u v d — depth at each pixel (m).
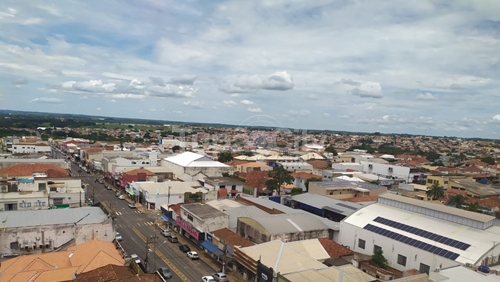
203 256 69.69
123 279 42.84
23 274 46.66
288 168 182.38
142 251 70.31
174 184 113.75
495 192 129.88
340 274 46.97
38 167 111.94
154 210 103.38
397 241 62.22
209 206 83.88
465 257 53.03
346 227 72.25
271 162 193.88
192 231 75.81
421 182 169.25
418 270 57.97
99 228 64.00
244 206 85.38
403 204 72.88
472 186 132.88
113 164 142.25
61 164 129.62
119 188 132.12
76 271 47.78
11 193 81.62
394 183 151.50
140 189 109.56
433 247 57.72
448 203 109.69
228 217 75.88
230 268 64.12
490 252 53.34
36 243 60.03
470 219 61.19
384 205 76.44
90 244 56.59
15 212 67.25
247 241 65.25
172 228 87.50
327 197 105.75
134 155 177.62
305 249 62.44
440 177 144.38
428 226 63.94
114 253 55.47
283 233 65.94
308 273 47.28
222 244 67.62
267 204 94.12
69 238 62.50
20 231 58.81
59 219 65.12
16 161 122.00
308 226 70.75
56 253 55.41
